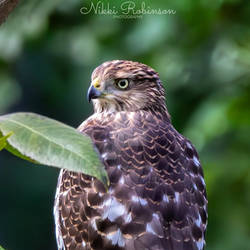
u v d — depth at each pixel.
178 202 8.54
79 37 14.95
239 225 13.27
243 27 13.67
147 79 10.07
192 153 9.24
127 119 9.45
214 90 13.73
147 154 8.74
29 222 22.56
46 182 22.55
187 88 13.81
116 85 9.95
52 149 5.99
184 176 8.80
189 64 13.90
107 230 8.27
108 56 14.78
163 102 10.23
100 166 5.96
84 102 21.03
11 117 6.07
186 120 13.62
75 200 8.61
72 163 5.96
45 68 16.28
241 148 13.25
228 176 13.14
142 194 8.40
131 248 8.14
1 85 15.20
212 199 13.20
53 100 17.56
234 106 13.23
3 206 22.48
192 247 8.44
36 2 14.62
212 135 13.16
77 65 16.23
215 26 13.72
